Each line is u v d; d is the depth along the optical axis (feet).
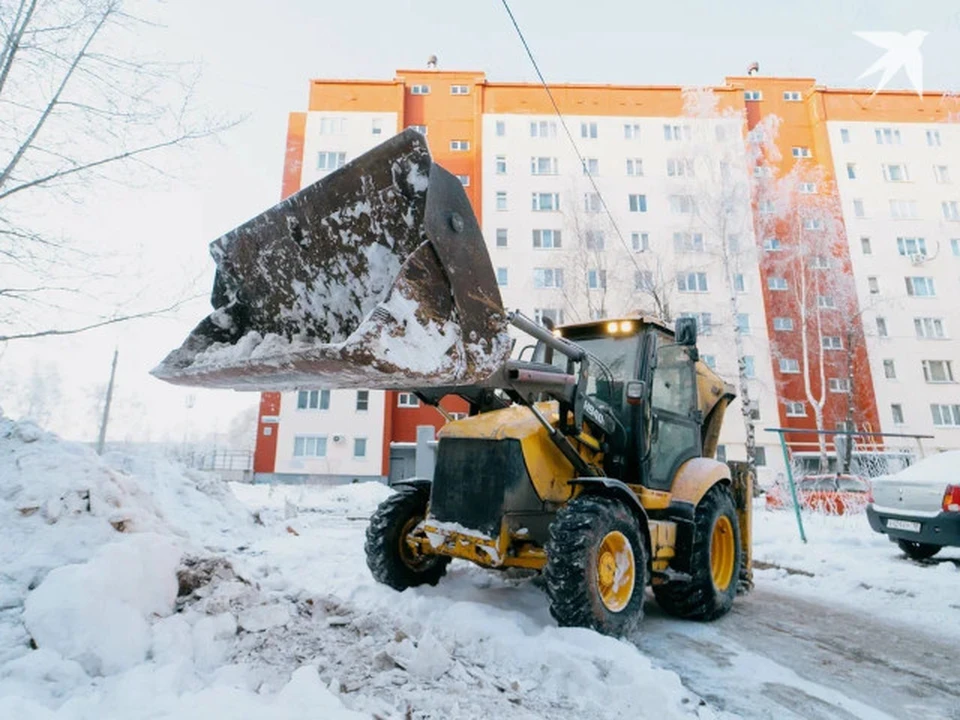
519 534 10.85
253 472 77.66
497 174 91.35
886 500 20.38
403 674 7.72
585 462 11.74
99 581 8.04
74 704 5.76
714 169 73.67
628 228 89.45
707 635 11.63
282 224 8.72
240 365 7.36
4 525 10.18
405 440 80.38
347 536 22.07
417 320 6.46
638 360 13.37
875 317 85.97
